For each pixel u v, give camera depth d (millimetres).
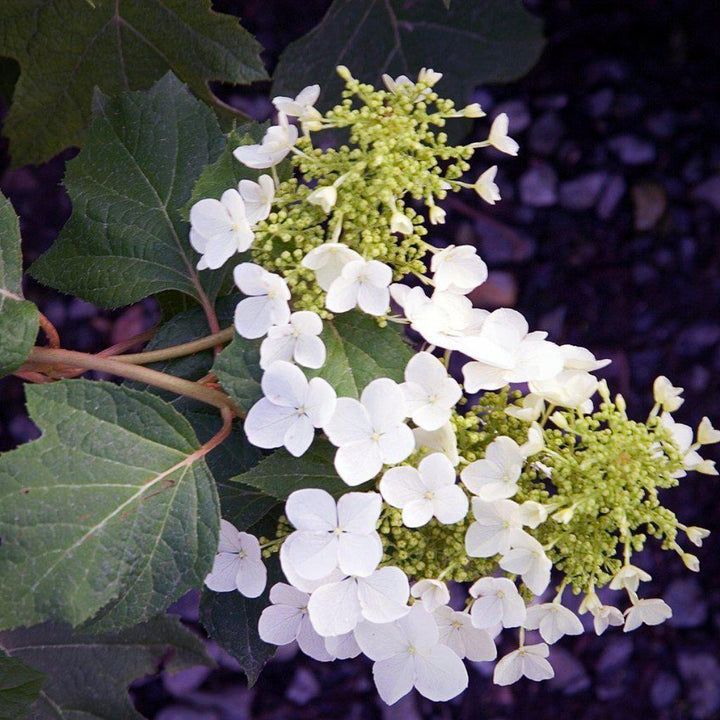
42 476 548
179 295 672
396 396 532
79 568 546
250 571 587
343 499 534
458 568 566
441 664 556
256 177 594
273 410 540
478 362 567
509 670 594
